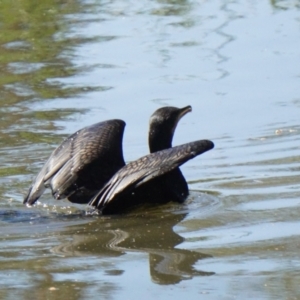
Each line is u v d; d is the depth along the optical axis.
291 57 17.44
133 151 13.15
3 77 17.25
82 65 17.70
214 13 21.39
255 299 7.63
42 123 14.59
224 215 10.14
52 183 10.72
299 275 8.12
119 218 10.28
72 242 9.34
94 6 22.72
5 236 9.62
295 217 9.85
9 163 12.87
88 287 8.01
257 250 8.84
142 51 18.45
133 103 15.34
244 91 15.68
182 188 10.91
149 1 23.20
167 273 8.30
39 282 8.16
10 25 21.09
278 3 22.08
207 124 14.24
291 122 14.04
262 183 11.34
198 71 16.95
